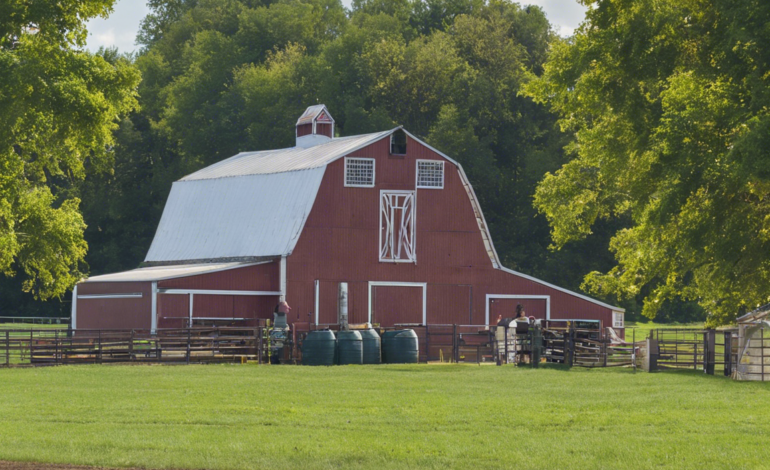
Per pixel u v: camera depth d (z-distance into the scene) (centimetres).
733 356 5369
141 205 15675
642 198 6400
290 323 7669
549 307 8388
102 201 15562
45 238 7106
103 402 4103
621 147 6512
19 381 4897
